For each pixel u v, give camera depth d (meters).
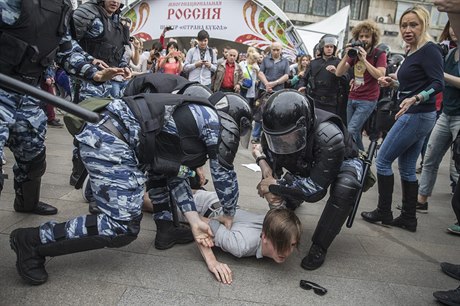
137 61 6.09
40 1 1.82
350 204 2.21
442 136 3.30
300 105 2.01
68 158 4.34
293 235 2.04
